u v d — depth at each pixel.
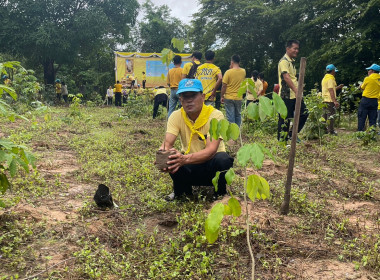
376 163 5.86
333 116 8.15
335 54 19.66
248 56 28.67
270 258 2.60
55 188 3.97
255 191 1.87
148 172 4.63
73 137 7.16
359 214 3.51
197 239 2.72
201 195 3.72
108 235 2.89
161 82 25.41
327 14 20.86
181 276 2.33
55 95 20.95
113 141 6.77
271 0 29.28
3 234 2.73
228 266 2.49
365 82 8.33
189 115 3.45
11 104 10.80
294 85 6.45
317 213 3.43
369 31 18.19
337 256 2.66
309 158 5.88
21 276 2.29
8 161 2.47
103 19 22.17
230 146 6.56
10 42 20.62
